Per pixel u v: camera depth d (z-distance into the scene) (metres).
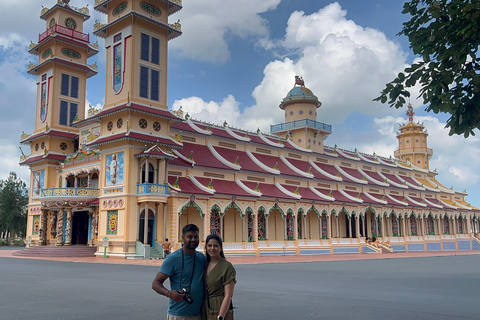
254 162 57.31
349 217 63.78
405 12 8.15
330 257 47.41
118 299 14.38
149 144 42.62
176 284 6.52
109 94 45.00
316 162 69.31
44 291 16.33
